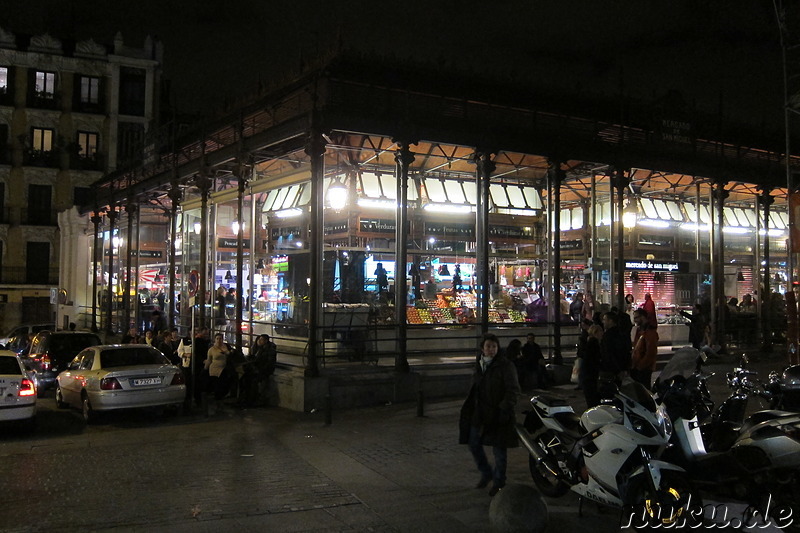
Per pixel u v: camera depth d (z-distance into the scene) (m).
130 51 48.62
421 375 15.38
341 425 12.34
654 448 6.73
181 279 22.91
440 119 15.56
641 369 10.98
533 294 21.62
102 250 33.09
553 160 17.20
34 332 26.41
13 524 6.82
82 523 6.85
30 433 12.55
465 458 9.70
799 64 16.23
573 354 18.52
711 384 15.82
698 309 20.25
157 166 22.73
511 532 5.68
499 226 21.08
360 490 8.09
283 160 18.44
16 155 46.34
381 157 18.12
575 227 24.56
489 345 7.76
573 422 8.19
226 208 23.44
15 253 46.44
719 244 20.45
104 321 31.11
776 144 21.55
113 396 13.27
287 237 20.61
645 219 23.52
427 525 6.81
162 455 10.12
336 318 15.85
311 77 14.70
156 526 6.76
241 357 15.93
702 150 20.00
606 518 7.18
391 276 18.91
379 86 15.01
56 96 47.00
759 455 6.80
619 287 17.86
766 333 20.88
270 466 9.34
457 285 19.91
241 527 6.73
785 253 28.14
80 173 47.56
